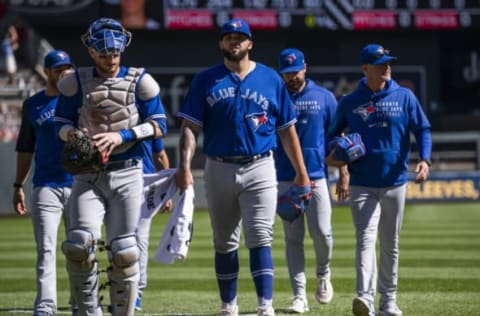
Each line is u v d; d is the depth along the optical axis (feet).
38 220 63.72
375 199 65.41
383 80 65.51
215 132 59.11
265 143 59.21
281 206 63.26
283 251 116.98
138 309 71.41
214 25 243.60
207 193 60.54
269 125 59.36
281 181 74.13
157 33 255.70
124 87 53.88
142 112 54.54
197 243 129.39
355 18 248.11
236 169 58.90
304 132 73.67
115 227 54.03
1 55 248.73
